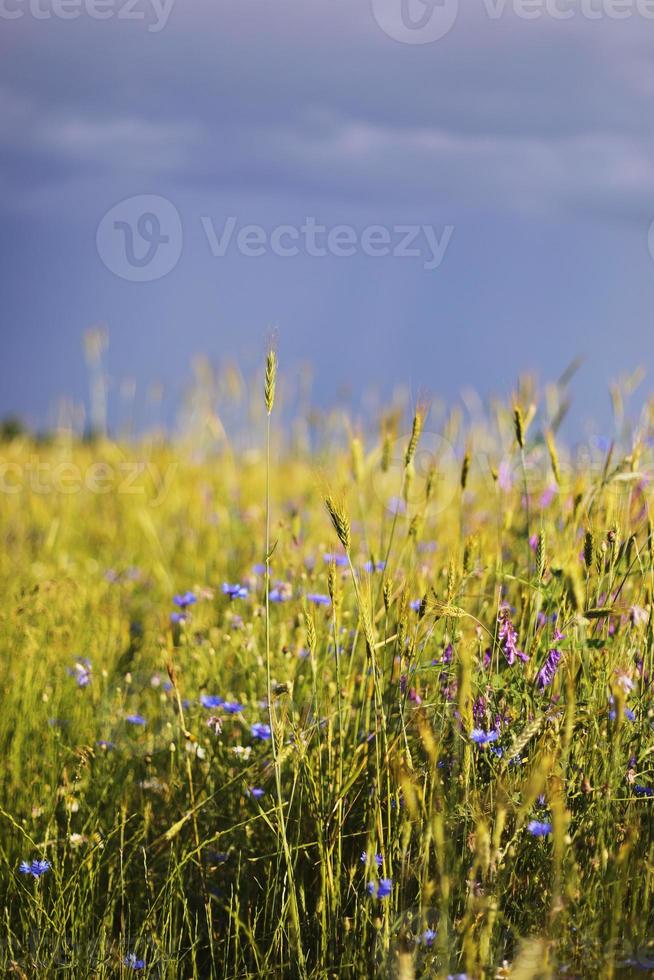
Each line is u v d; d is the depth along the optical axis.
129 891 5.41
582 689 4.89
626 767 4.58
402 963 3.62
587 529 4.73
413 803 4.04
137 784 6.12
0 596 8.84
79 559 10.93
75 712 6.79
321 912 4.65
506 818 4.45
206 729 6.10
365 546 7.11
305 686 6.04
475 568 5.72
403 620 4.68
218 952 5.02
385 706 5.17
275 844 5.22
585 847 4.48
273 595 6.65
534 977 3.81
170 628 7.53
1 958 4.88
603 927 4.18
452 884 4.25
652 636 4.89
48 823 5.44
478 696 4.85
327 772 5.18
